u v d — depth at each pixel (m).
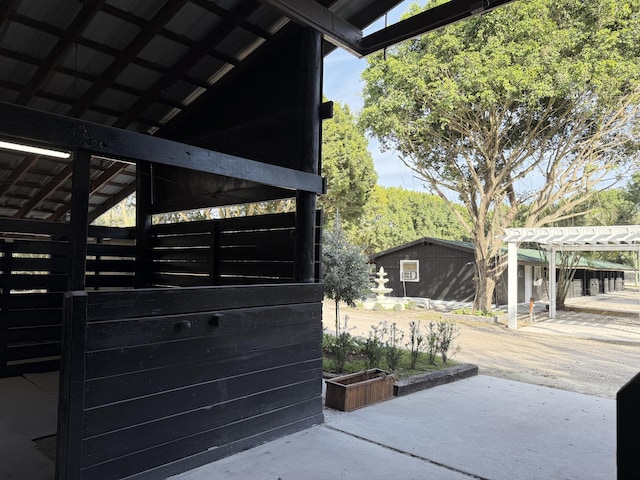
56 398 4.05
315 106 3.96
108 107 5.43
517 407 4.27
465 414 4.02
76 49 4.38
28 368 4.95
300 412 3.52
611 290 32.97
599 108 11.59
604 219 17.95
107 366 2.40
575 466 2.96
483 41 11.33
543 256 19.27
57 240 5.61
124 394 2.47
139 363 2.54
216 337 2.95
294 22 4.20
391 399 4.46
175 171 5.74
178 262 5.46
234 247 4.68
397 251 20.19
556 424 3.80
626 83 11.05
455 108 12.23
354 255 7.62
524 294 20.36
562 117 12.13
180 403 2.73
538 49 10.62
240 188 4.72
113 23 4.15
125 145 2.57
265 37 4.53
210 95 5.22
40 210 8.52
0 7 3.73
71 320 2.26
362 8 4.44
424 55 12.13
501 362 7.29
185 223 5.40
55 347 5.19
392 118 12.76
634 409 0.82
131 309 2.51
